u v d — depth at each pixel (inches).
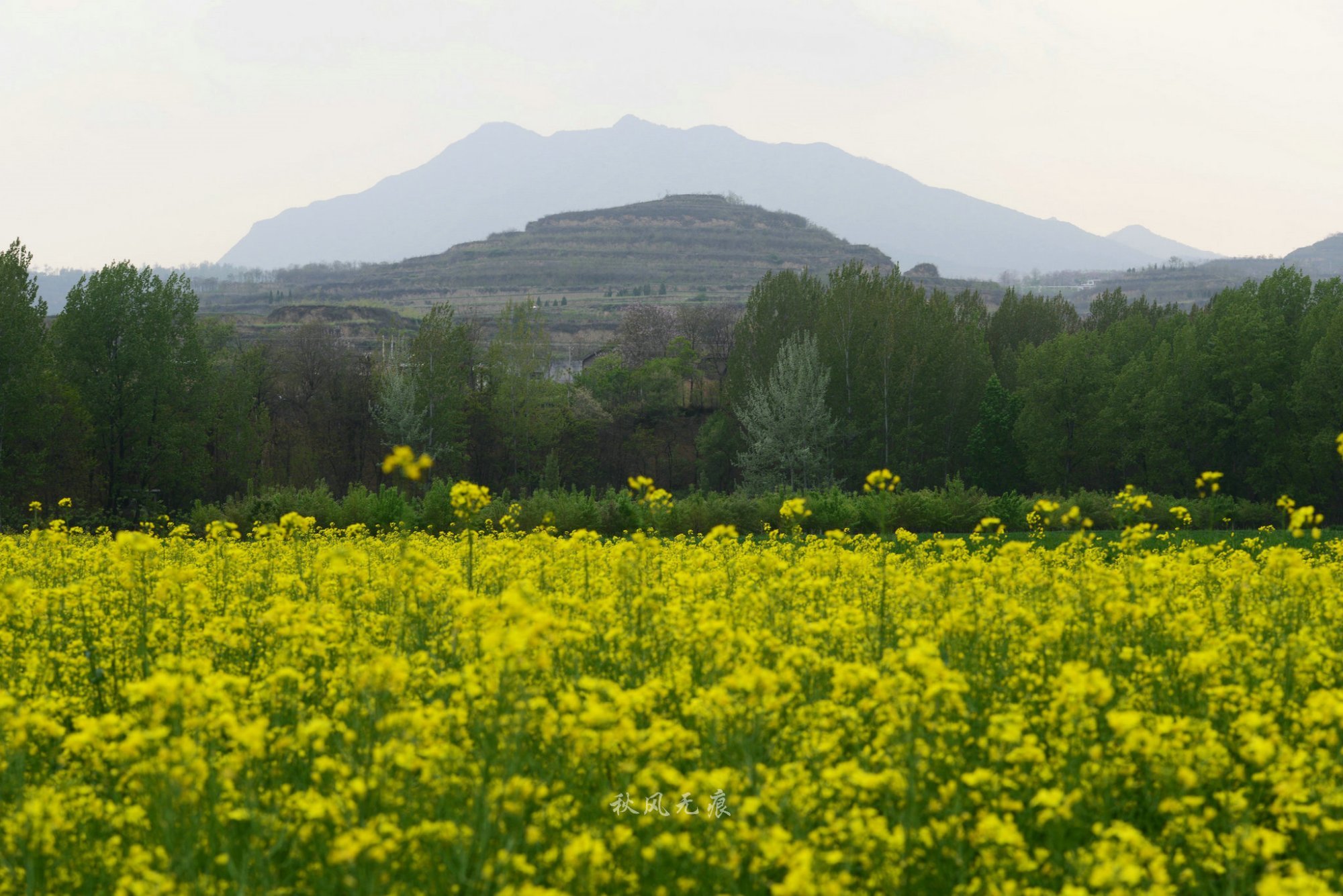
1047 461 2329.0
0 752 205.8
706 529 1510.8
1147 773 210.8
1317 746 209.0
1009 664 284.4
